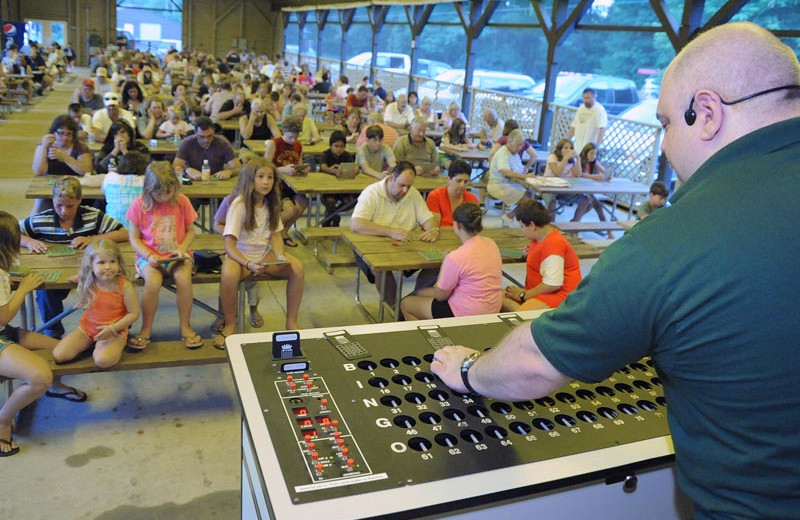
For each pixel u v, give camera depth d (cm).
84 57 2559
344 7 1817
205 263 340
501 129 903
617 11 866
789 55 104
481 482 125
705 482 110
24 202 638
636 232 108
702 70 108
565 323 115
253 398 147
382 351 175
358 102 1178
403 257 370
